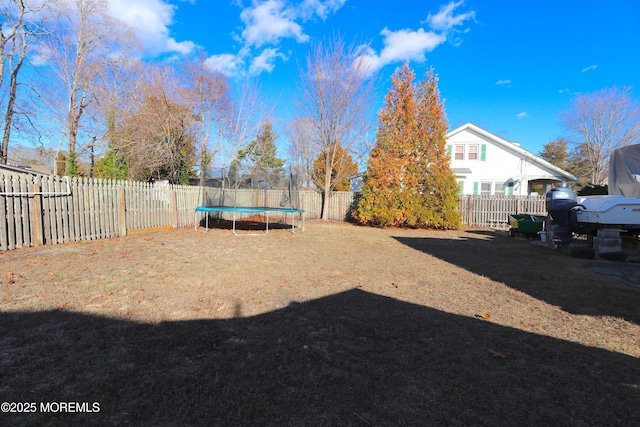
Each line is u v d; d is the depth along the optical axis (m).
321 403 2.19
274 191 15.45
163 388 2.31
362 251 8.30
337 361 2.74
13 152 24.28
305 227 14.30
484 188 22.86
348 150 19.00
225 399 2.21
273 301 4.22
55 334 3.09
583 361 2.81
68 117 20.33
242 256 7.13
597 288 5.07
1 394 2.19
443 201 14.59
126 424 1.95
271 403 2.18
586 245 9.46
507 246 9.66
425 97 15.30
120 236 9.73
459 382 2.47
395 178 15.02
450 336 3.28
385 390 2.35
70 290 4.39
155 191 11.47
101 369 2.53
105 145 20.38
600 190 13.59
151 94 19.55
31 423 1.93
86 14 19.38
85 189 8.73
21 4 18.12
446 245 9.76
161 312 3.74
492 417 2.08
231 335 3.19
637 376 2.59
